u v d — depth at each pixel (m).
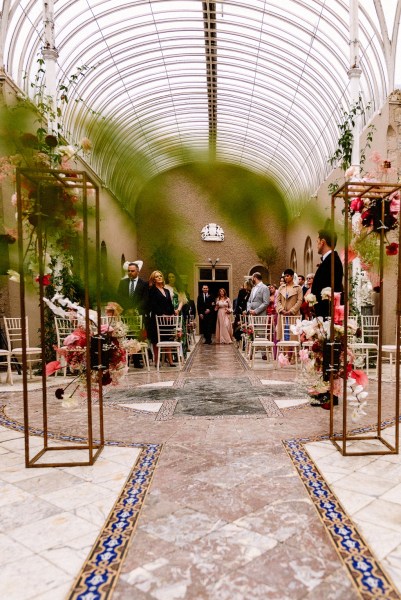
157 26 9.16
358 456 3.19
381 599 1.62
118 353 3.55
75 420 4.32
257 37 9.77
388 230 3.02
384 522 2.20
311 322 3.81
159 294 7.75
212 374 7.26
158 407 4.84
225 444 3.50
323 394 4.45
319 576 1.76
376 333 7.88
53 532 2.14
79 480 2.79
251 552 1.94
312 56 9.54
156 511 2.35
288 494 2.54
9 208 2.52
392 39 8.18
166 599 1.64
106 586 1.71
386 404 4.84
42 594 1.67
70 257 1.80
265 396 5.40
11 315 7.88
